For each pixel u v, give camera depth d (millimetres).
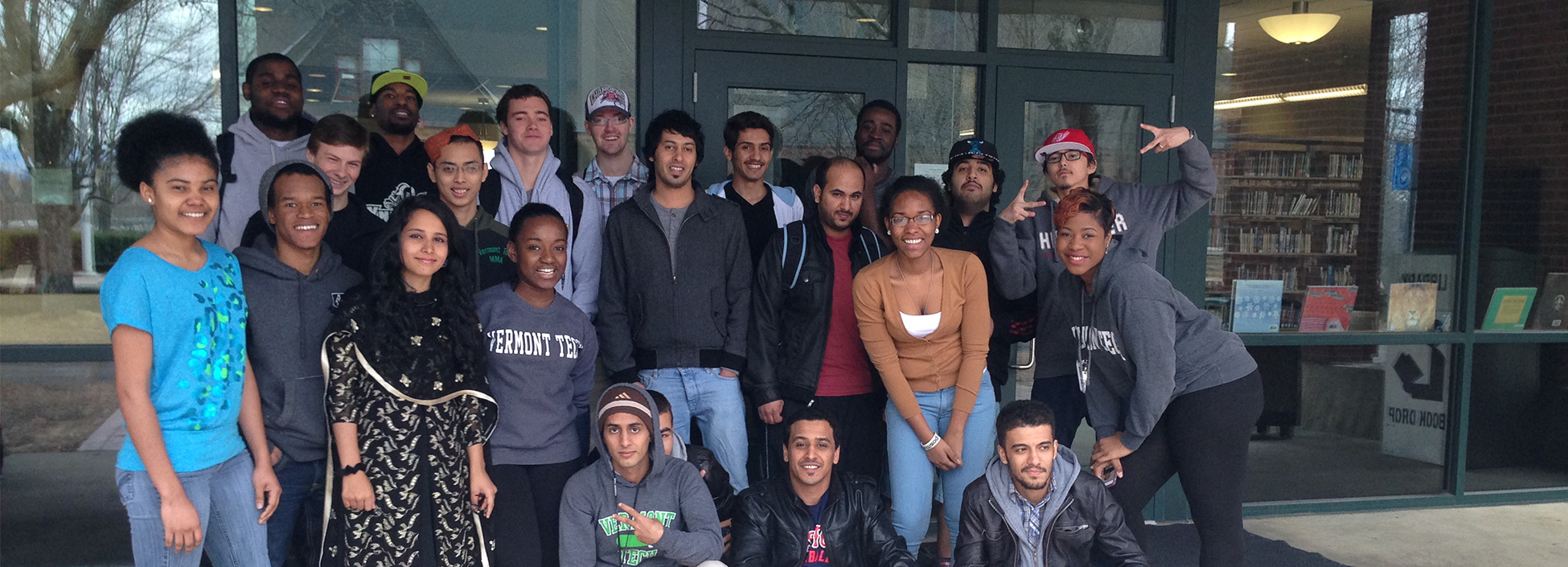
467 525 2633
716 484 3131
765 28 4062
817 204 3443
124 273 2221
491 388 2787
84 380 3660
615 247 3270
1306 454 4891
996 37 4250
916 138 4238
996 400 3545
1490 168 5035
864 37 4164
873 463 3396
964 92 4273
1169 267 4531
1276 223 4789
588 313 3377
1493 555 4125
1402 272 4938
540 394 2838
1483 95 4809
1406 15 4832
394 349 2486
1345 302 4883
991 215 3684
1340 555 4109
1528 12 5047
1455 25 4855
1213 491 2902
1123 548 2824
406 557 2520
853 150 4156
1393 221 4922
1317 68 4797
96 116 3689
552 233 2793
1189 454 2906
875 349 3064
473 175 3047
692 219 3248
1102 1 4379
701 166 3988
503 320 2809
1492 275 5055
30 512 3633
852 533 2943
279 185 2488
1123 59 4367
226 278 2406
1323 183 4836
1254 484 4832
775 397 3275
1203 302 4586
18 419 3615
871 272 3061
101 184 3707
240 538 2457
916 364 3115
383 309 2486
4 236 3631
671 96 3943
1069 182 3258
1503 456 5141
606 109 3459
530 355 2805
